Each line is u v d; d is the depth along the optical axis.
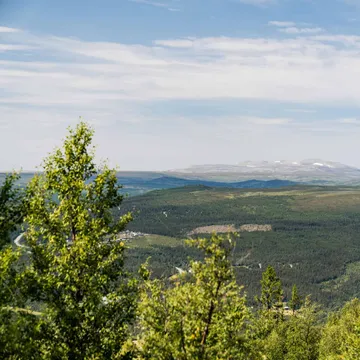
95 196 33.97
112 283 33.56
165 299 31.05
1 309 26.00
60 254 32.97
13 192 31.38
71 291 31.28
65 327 29.75
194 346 28.67
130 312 31.91
